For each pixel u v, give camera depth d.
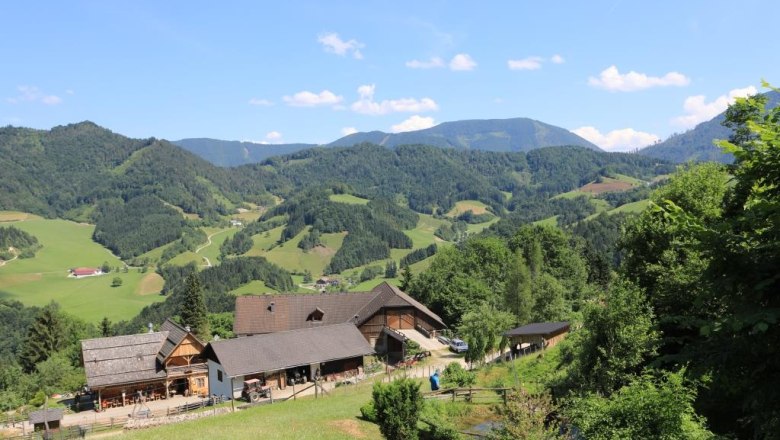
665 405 18.34
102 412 52.62
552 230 106.06
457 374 45.09
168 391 57.00
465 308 85.94
